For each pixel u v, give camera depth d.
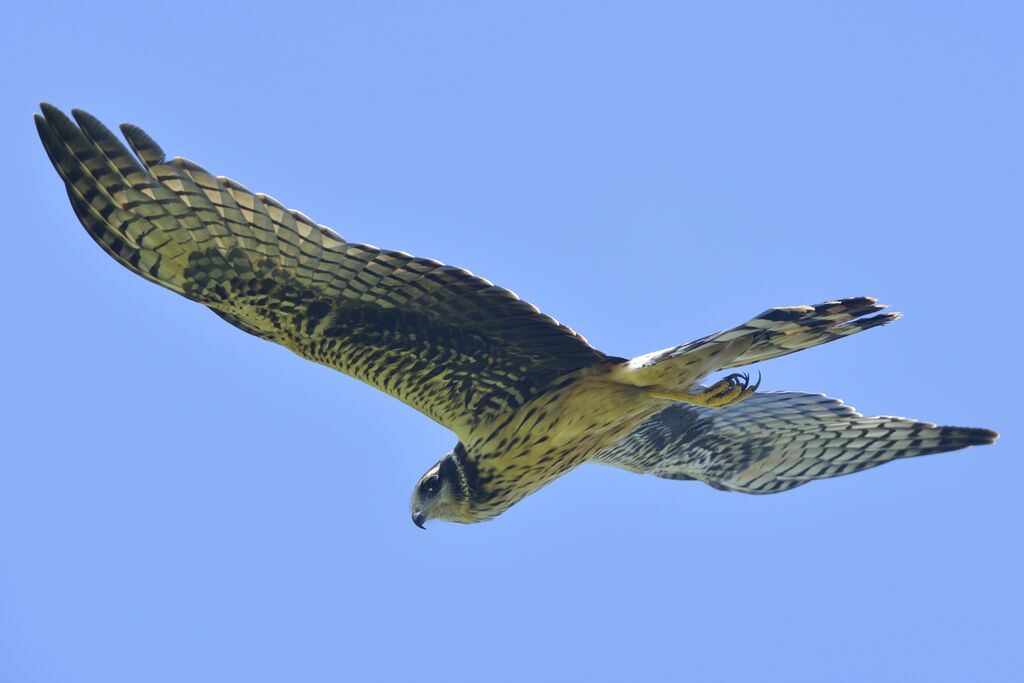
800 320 13.35
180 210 12.98
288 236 12.96
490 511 15.38
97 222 13.14
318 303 13.43
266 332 13.68
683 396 14.24
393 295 13.27
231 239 13.09
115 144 12.78
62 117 12.76
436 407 14.34
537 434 14.43
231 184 12.78
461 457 15.30
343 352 13.75
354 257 12.94
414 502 15.83
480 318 13.45
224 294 13.41
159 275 13.37
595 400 14.23
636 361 13.98
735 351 13.85
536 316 13.40
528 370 14.04
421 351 13.75
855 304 13.37
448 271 12.94
